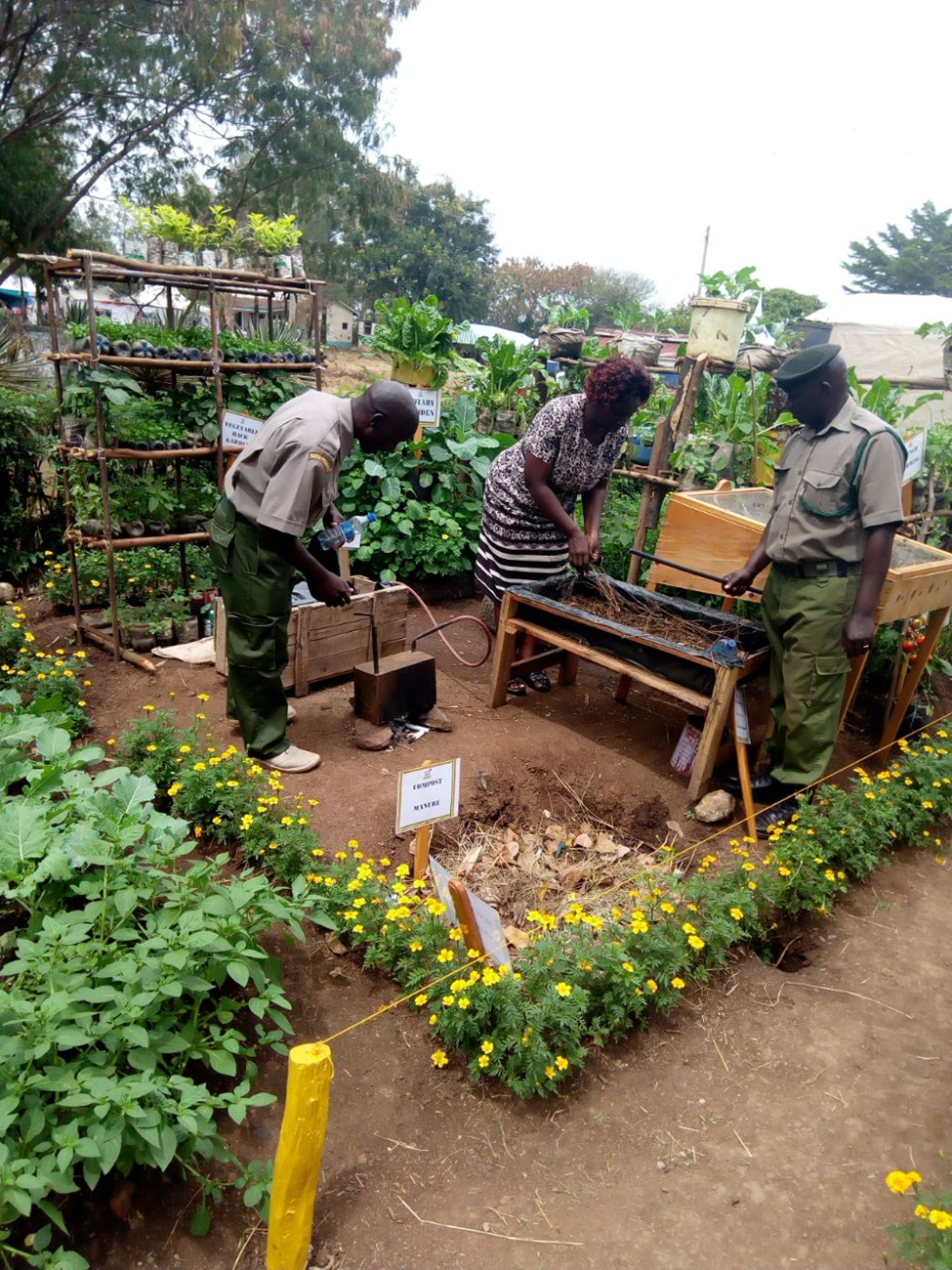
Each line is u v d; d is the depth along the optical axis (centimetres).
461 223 3841
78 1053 223
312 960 285
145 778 287
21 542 648
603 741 442
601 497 464
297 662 447
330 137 2009
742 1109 252
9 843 253
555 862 364
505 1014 250
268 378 536
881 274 3516
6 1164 184
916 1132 246
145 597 584
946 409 933
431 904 275
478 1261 206
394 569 619
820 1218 220
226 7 1719
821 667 357
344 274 2378
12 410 621
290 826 315
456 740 423
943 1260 185
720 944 296
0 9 1627
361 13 1941
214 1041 234
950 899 356
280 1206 191
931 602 411
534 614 443
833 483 340
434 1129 239
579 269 4178
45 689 418
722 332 550
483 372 757
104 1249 205
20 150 1772
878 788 377
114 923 245
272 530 331
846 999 297
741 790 388
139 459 505
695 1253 210
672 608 433
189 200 2048
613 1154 236
